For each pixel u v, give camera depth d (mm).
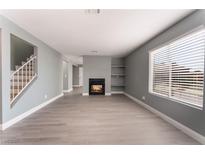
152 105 4164
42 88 4668
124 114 3857
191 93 2629
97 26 3133
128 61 7199
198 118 2332
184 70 2816
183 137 2457
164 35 3420
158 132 2660
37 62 4246
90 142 2256
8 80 2818
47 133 2578
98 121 3256
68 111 4148
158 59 4012
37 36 3938
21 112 3361
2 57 2629
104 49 5777
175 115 2994
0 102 2648
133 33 3627
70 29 3338
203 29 2283
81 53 6867
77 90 9930
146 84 4660
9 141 2270
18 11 2430
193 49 2559
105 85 7691
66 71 9070
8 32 2781
